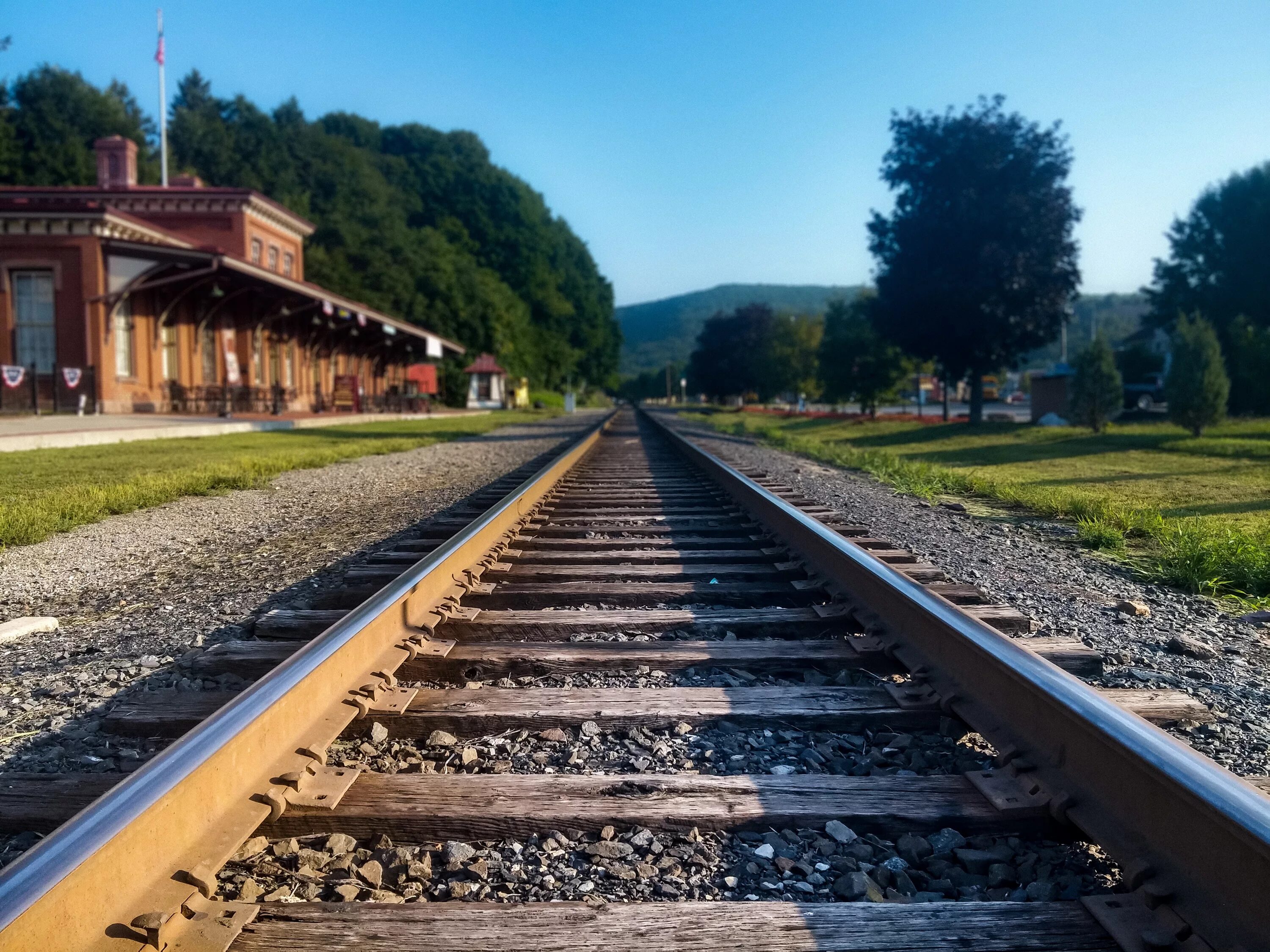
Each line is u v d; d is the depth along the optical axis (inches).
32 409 970.1
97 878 68.3
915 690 131.0
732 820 94.6
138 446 671.8
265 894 82.4
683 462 606.9
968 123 1143.0
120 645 173.6
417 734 123.1
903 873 86.1
